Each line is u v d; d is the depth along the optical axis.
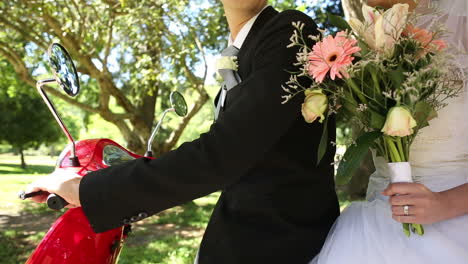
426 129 1.37
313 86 1.19
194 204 11.11
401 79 1.16
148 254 6.22
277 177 1.30
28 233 7.80
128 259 5.95
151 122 11.45
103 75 9.41
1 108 23.62
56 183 1.25
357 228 1.38
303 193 1.32
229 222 1.33
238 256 1.29
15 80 12.62
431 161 1.39
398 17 1.19
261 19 1.39
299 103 1.22
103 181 1.19
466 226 1.30
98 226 1.20
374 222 1.38
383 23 1.19
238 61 1.36
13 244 6.91
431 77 1.19
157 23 8.72
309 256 1.31
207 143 1.16
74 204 1.25
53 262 1.35
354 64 1.17
